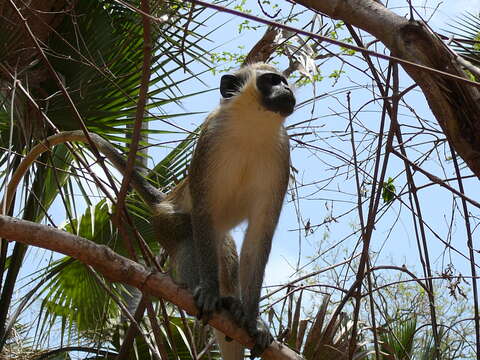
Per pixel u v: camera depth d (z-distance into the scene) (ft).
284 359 15.46
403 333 20.49
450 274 15.17
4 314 22.67
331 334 16.53
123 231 15.12
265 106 17.76
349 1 12.42
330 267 17.20
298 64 19.40
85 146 23.48
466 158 11.71
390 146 13.17
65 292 24.64
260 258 17.61
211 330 21.36
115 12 22.27
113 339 23.84
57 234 12.98
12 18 20.18
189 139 20.72
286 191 18.48
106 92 22.31
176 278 18.57
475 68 11.61
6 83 20.85
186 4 20.51
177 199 20.21
